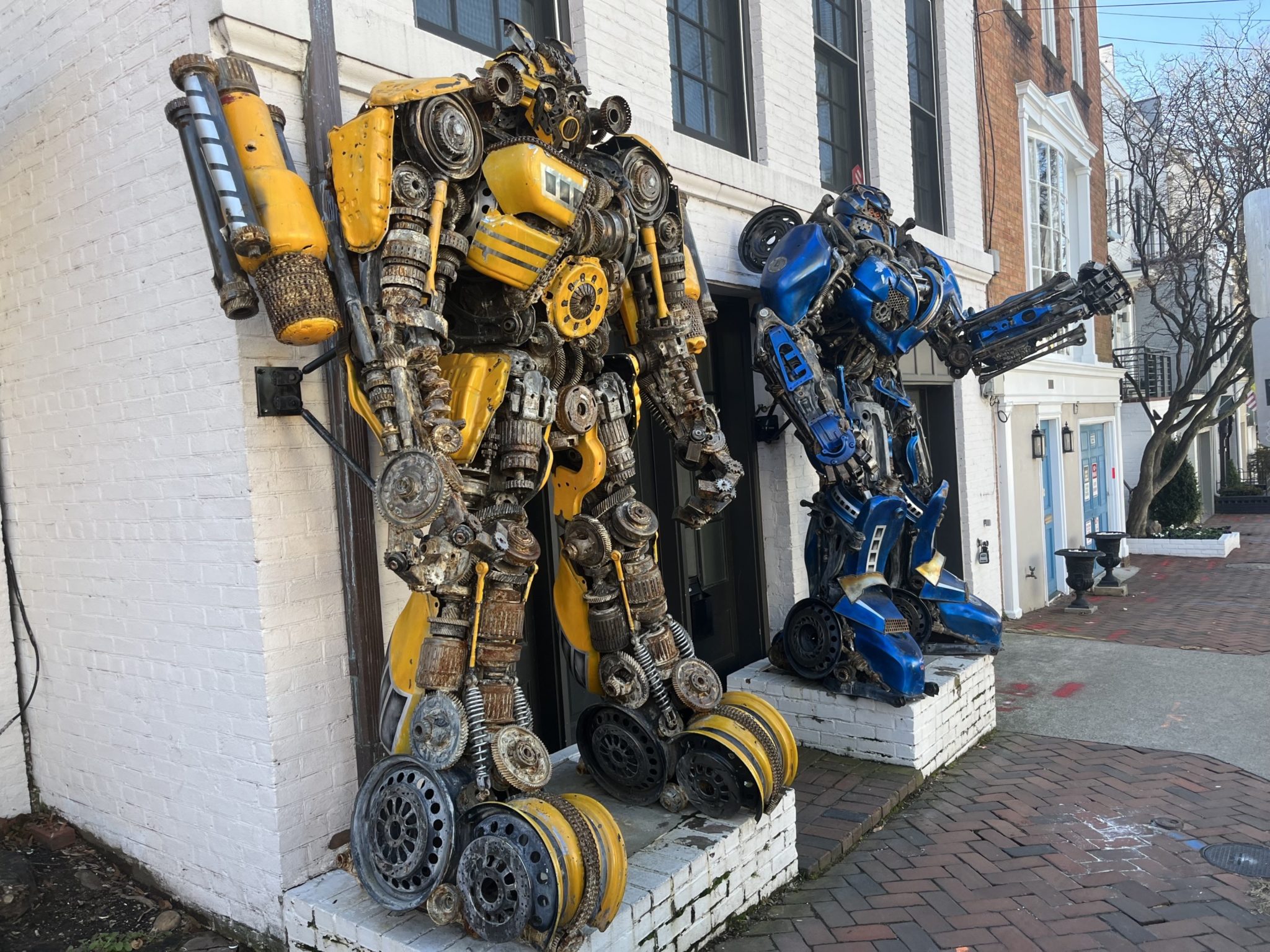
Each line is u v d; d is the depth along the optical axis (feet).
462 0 14.17
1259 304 10.18
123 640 12.60
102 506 12.66
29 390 13.78
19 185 13.50
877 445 16.66
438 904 9.21
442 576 8.93
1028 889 12.38
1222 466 81.56
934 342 19.15
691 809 12.16
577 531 11.73
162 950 11.19
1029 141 35.88
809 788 15.52
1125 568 44.68
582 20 15.33
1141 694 21.79
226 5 9.98
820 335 16.84
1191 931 11.23
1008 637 28.68
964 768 17.17
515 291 10.07
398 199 8.89
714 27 19.63
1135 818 14.61
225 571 10.92
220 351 10.66
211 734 11.37
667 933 10.26
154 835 12.47
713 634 20.34
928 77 28.30
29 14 13.00
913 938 11.19
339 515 11.25
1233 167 48.37
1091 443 44.21
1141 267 54.49
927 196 28.09
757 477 20.72
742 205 18.92
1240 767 16.80
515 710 9.99
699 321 12.28
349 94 11.53
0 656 14.42
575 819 9.02
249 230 8.23
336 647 11.29
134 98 11.50
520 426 10.04
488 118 9.80
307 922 10.17
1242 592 36.37
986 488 29.76
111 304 12.14
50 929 11.77
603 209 10.86
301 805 10.88
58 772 14.15
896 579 19.13
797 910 11.93
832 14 23.52
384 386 8.70
